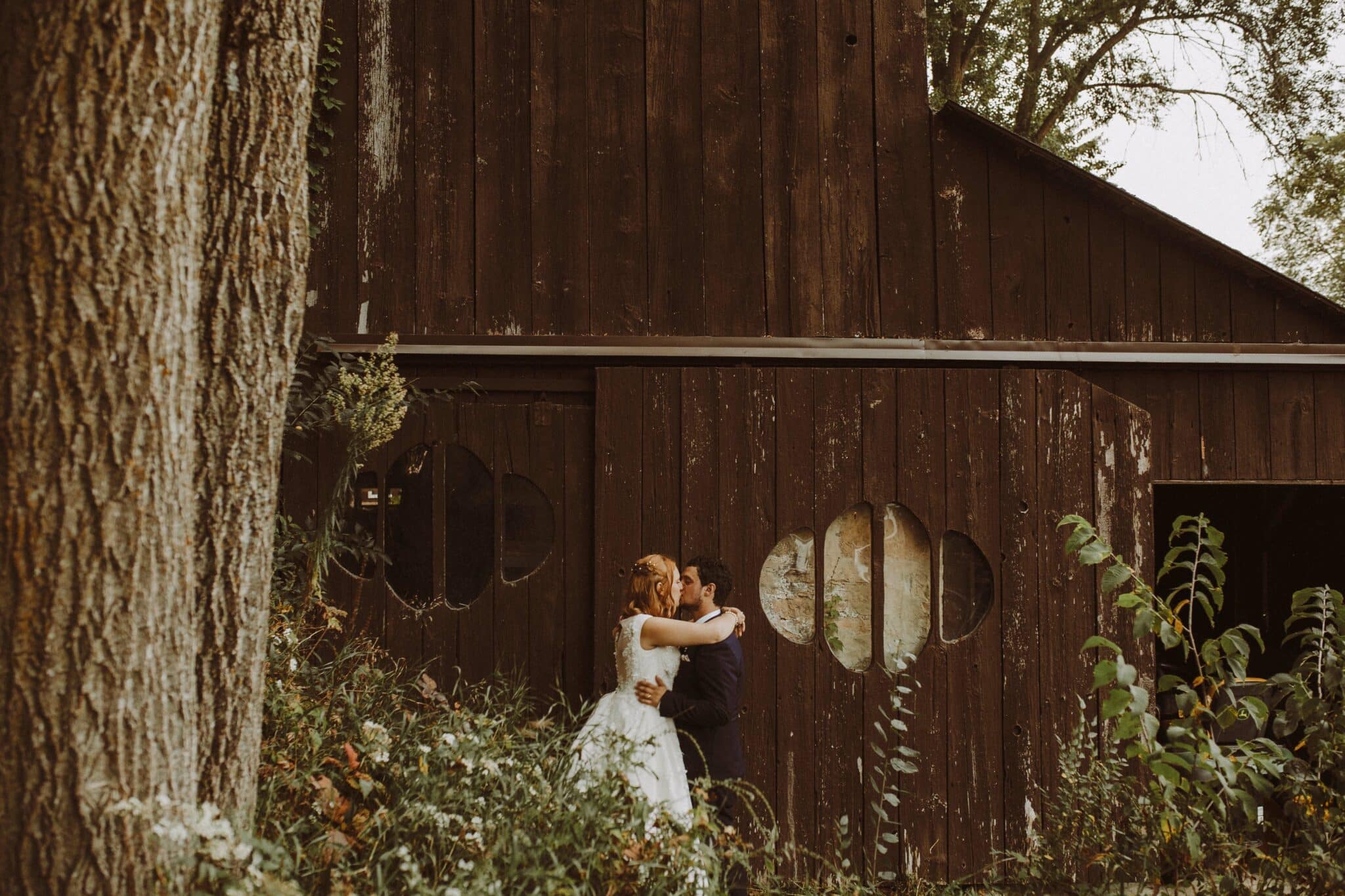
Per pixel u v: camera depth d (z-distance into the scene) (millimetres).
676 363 4250
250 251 2109
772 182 4324
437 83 4258
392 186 4219
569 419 4211
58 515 1593
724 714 3180
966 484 4242
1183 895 3182
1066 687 4188
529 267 4230
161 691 1731
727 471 4176
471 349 4133
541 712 4102
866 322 4305
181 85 1718
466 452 4375
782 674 4133
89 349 1612
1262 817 3336
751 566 4160
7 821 1596
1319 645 2949
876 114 4375
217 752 2051
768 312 4277
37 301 1584
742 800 4066
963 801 4121
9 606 1581
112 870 1648
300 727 2643
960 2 12242
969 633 4219
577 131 4281
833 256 4316
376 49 4254
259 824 2215
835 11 4402
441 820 2162
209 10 1786
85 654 1617
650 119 4312
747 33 4371
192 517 1837
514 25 4293
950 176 4367
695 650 3271
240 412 2092
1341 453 4414
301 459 3992
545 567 4164
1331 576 5820
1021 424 4266
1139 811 3160
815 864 4055
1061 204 4371
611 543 4113
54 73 1598
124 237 1643
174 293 1729
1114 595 4223
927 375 4262
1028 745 4156
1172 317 4367
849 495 4211
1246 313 4375
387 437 3752
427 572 4277
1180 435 4375
